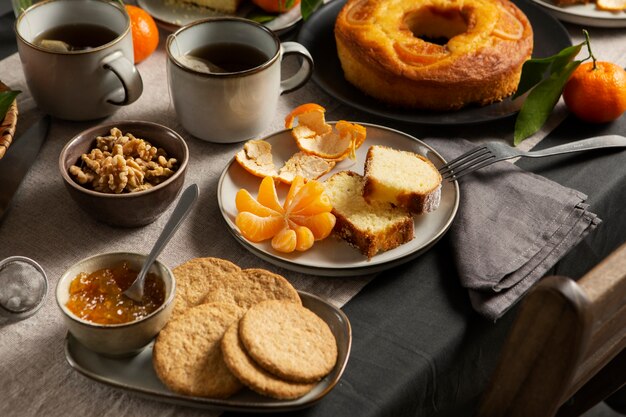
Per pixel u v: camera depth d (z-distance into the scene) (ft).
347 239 3.38
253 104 3.68
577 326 2.73
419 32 4.27
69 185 3.31
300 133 3.69
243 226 3.34
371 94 3.98
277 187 3.59
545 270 3.37
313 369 2.95
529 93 3.82
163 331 3.02
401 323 3.22
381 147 3.60
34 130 3.71
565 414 3.80
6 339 3.14
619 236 3.91
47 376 3.07
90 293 3.05
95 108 3.76
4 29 4.23
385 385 3.07
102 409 3.00
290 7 4.24
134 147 3.46
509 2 4.18
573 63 3.80
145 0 4.31
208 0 4.28
